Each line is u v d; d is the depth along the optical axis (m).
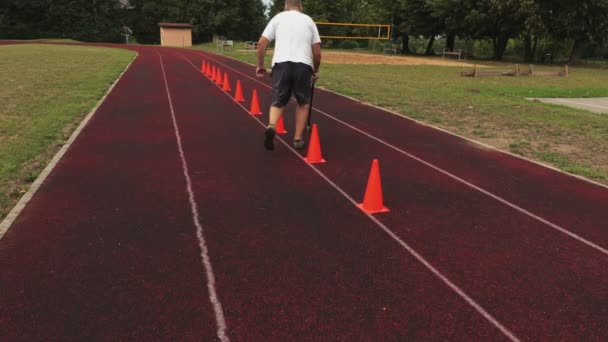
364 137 7.32
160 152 6.05
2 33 55.97
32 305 2.69
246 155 6.01
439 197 4.70
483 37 40.12
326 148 6.55
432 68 24.08
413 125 8.39
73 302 2.73
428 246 3.58
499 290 2.97
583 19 30.88
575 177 5.48
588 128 8.60
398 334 2.49
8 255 3.26
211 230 3.75
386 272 3.15
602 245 3.69
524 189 5.02
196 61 24.95
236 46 51.69
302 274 3.10
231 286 2.93
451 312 2.71
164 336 2.44
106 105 9.46
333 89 13.32
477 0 35.50
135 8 72.06
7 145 5.95
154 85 13.17
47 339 2.40
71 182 4.80
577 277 3.17
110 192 4.55
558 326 2.60
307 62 5.74
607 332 2.56
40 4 58.69
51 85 12.04
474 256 3.44
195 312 2.65
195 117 8.49
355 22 61.47
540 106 11.39
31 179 4.86
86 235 3.61
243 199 4.46
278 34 5.78
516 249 3.57
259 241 3.58
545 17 31.12
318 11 60.56
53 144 6.27
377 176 4.23
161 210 4.14
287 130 7.57
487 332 2.53
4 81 12.69
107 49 35.16
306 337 2.45
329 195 4.64
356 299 2.81
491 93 14.09
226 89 12.60
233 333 2.47
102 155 5.82
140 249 3.40
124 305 2.71
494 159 6.22
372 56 34.88
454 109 10.44
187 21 68.75
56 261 3.20
